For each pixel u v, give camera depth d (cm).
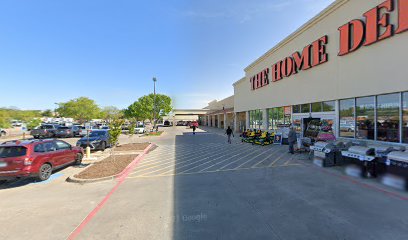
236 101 3102
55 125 3086
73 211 545
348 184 696
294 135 1271
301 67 1495
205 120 6456
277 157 1179
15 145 796
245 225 451
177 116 7444
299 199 580
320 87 1304
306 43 1449
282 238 399
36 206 581
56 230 453
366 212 495
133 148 1653
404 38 824
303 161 1062
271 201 572
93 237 423
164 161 1163
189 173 895
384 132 925
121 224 471
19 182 817
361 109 1040
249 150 1451
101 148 1582
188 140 2253
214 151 1452
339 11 1152
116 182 790
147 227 455
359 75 1027
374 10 927
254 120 2441
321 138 1202
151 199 613
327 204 543
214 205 559
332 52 1205
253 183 732
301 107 1523
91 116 5972
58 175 922
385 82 899
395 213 488
